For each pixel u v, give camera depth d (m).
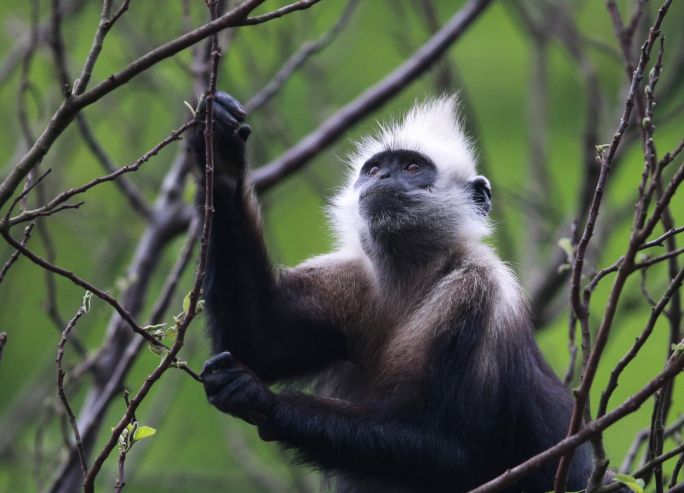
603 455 5.75
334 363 9.90
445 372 8.29
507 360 8.39
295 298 9.34
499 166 19.55
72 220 15.91
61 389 5.98
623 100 13.18
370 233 9.86
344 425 7.73
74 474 10.68
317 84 15.30
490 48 20.92
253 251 8.54
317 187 14.91
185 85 14.34
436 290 9.09
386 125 11.53
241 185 8.22
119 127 15.27
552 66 20.47
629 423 15.99
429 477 7.91
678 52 12.69
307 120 18.47
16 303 15.99
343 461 7.77
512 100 20.44
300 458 7.91
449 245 9.79
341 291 9.70
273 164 12.73
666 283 13.58
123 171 5.80
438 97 11.78
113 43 16.39
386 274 9.80
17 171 5.48
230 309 8.52
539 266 15.27
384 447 7.75
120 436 5.98
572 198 18.69
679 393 15.42
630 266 5.18
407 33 16.05
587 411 6.09
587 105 13.14
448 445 7.98
